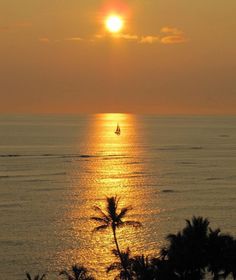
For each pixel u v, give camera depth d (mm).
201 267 72812
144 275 74562
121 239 152500
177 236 73875
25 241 149875
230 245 72750
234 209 194250
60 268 128875
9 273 125625
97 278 121625
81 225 168000
